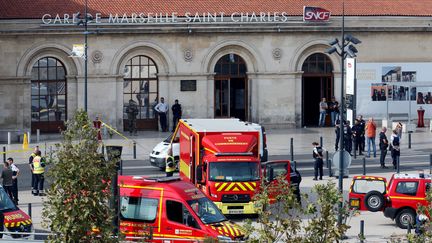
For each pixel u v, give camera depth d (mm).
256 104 147625
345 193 99812
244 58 147125
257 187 89438
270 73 147500
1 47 141500
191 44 146000
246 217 91062
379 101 147375
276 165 92812
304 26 146875
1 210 80750
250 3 149250
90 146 58344
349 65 121625
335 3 150250
